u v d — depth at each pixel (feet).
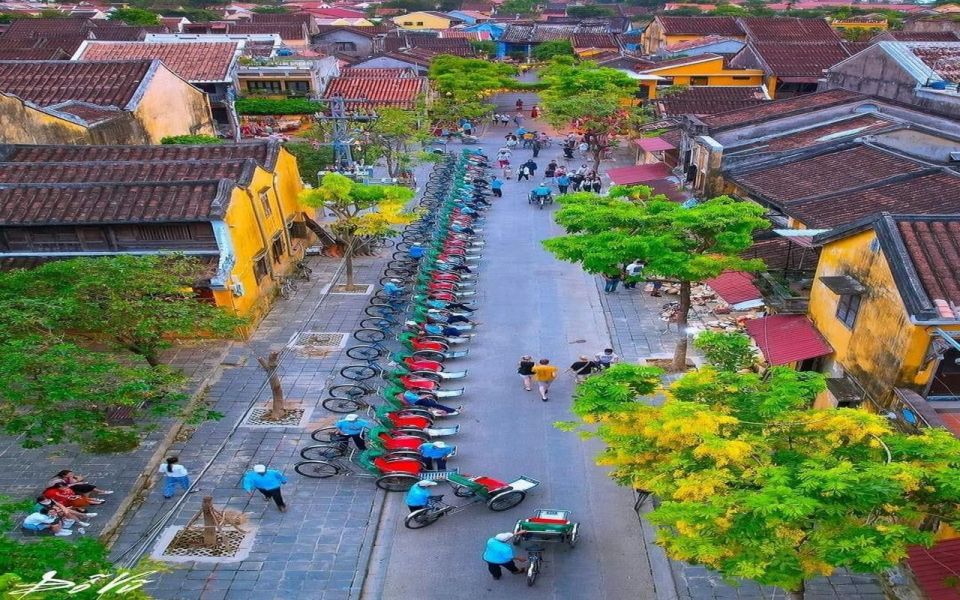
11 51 170.40
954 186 65.82
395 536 49.52
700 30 208.85
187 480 52.21
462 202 116.88
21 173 78.38
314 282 91.09
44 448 57.21
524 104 212.64
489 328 79.61
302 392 66.39
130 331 55.67
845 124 97.86
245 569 45.96
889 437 34.58
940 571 37.09
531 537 48.01
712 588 44.65
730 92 142.82
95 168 80.07
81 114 102.06
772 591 44.29
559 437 60.29
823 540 29.09
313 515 51.08
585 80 143.84
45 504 47.91
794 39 196.95
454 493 53.62
